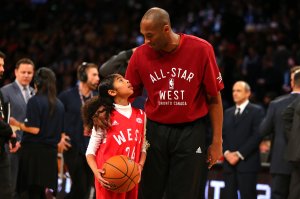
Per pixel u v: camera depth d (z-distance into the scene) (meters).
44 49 24.86
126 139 6.96
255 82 19.59
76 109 11.04
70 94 11.20
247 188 11.42
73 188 11.02
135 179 6.68
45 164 9.98
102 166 6.89
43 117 9.93
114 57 9.70
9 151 10.16
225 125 11.85
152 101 6.48
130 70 6.64
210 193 12.55
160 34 6.08
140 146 7.02
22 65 10.76
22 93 10.80
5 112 9.58
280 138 10.80
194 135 6.43
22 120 10.70
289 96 10.85
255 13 25.05
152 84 6.41
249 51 20.89
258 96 19.19
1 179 8.70
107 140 6.96
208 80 6.32
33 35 26.97
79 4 30.23
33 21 29.34
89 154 7.02
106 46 24.48
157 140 6.51
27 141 9.97
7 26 27.92
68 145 10.95
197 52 6.28
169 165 6.59
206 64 6.29
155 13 6.09
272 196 10.92
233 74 19.31
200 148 6.45
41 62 23.53
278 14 24.25
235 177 11.63
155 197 6.69
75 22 28.00
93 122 6.98
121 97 7.03
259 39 21.98
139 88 6.86
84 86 11.18
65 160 11.10
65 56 23.94
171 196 6.54
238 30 23.09
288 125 10.19
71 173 11.03
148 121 6.61
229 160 11.58
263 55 21.20
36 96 9.97
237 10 25.34
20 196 10.04
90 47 24.52
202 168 6.52
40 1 32.53
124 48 23.61
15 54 24.08
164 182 6.65
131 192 7.09
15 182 10.45
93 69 11.09
